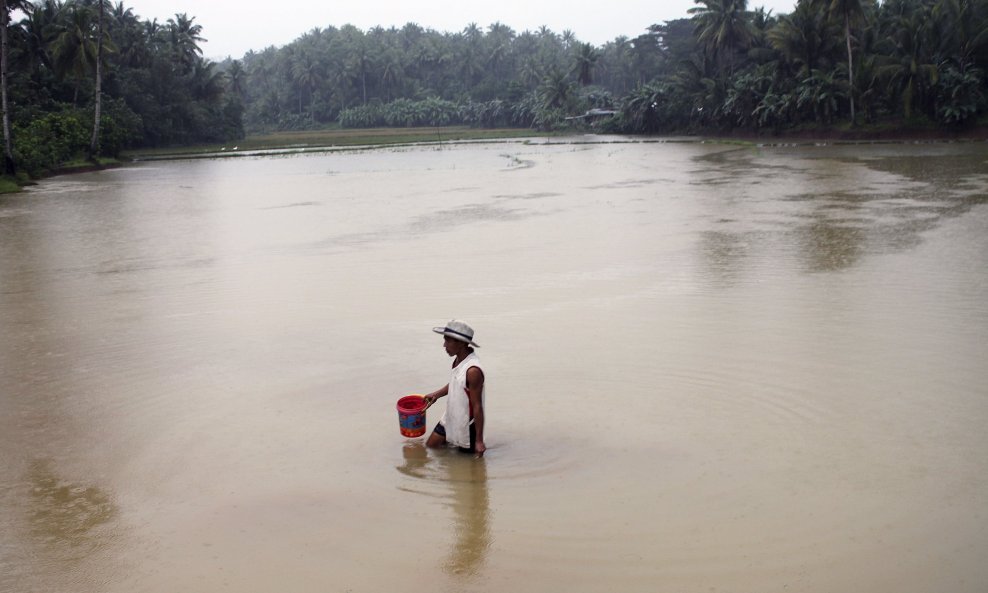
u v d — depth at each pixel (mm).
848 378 7090
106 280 13391
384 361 8125
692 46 96188
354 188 31625
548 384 7219
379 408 6754
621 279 11992
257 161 57656
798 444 5676
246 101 152750
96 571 4227
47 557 4383
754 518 4613
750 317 9398
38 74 60219
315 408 6777
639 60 116875
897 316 9188
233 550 4422
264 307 10883
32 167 42406
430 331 9250
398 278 12703
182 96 82188
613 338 8688
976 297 9922
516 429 6164
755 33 72875
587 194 25984
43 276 13930
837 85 59156
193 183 37156
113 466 5641
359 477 5355
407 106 131750
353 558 4316
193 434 6230
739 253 13859
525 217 20250
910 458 5367
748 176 30812
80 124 54781
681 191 25828
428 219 20562
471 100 133250
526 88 123000
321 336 9188
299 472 5465
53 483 5371
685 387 7008
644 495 4953
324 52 147625
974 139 50281
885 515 4594
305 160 58000
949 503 4715
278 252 15938
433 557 4305
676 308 9992
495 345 8570
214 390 7320
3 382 7727
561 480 5215
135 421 6555
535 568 4168
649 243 15344
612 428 6109
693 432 5973
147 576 4172
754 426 6047
